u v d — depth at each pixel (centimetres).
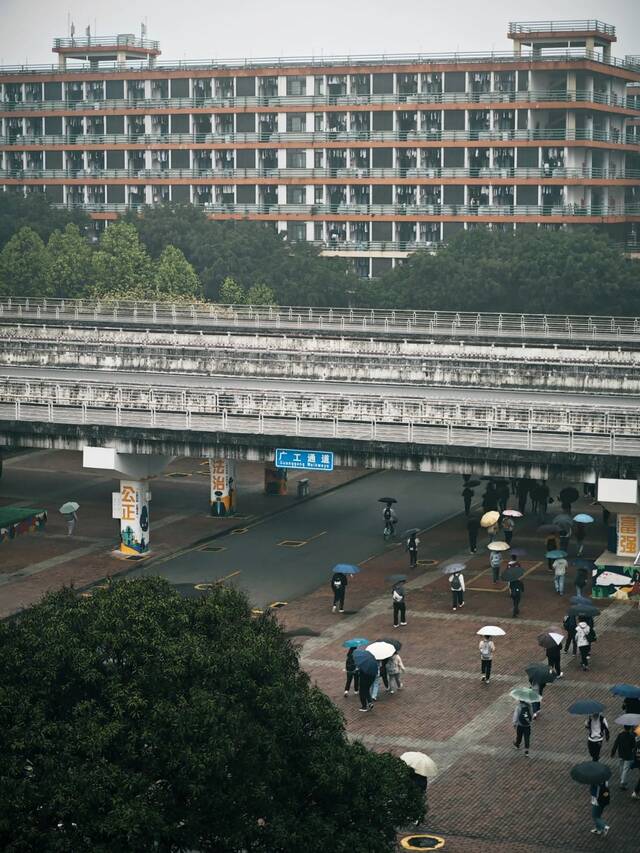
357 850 6531
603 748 9494
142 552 15150
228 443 14575
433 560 14925
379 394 17688
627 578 12756
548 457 13475
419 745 9569
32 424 15138
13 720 6475
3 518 15962
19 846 6103
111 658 6812
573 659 11394
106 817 6109
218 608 7388
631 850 7962
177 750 6331
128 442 14850
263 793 6438
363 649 10200
